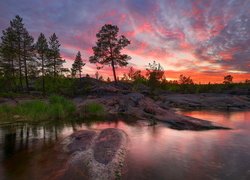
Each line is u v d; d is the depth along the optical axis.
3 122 17.70
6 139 11.97
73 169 7.20
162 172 7.32
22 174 7.11
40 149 9.87
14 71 46.78
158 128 15.59
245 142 11.65
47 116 19.84
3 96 35.78
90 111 22.62
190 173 7.28
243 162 8.41
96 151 8.31
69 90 44.34
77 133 10.77
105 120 19.16
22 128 15.27
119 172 7.09
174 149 10.11
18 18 44.81
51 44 53.59
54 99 24.91
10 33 44.38
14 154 9.19
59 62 54.41
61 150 9.29
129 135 12.85
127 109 24.58
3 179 6.77
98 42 45.25
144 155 9.06
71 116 21.19
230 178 6.95
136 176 6.95
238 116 27.83
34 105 21.11
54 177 6.82
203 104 51.03
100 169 7.09
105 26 44.44
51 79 55.75
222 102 54.09
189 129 15.72
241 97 62.97
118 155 8.19
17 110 21.55
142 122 18.14
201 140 12.03
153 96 49.62
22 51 45.72
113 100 28.06
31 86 61.88
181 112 33.78
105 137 9.84
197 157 8.95
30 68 47.72
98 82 48.91
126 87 47.06
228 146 10.78
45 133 13.55
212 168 7.76
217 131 15.12
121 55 45.72
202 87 107.56
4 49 45.03
